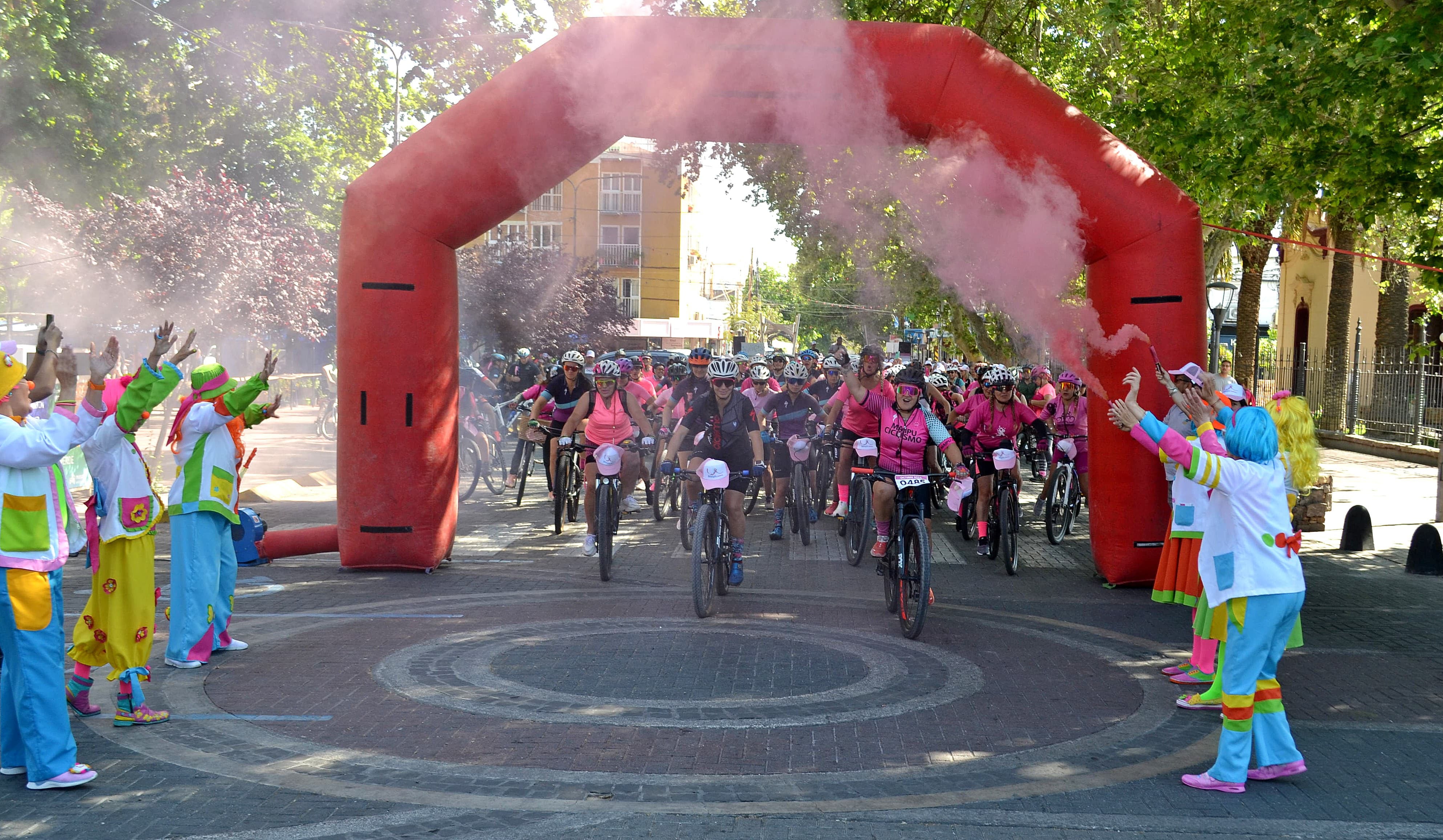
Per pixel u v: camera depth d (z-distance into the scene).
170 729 5.75
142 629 5.72
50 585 4.89
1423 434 24.59
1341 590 10.14
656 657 7.31
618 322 34.91
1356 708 6.43
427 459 10.16
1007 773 5.25
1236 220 16.27
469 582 9.88
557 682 6.68
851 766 5.31
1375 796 5.01
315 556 11.21
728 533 9.30
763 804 4.80
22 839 4.35
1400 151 11.98
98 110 20.89
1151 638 8.13
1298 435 6.35
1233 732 5.03
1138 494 9.78
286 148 31.73
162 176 23.19
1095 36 16.52
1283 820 4.71
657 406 16.11
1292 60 11.76
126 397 5.32
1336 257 27.94
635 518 14.15
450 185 9.79
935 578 10.42
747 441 9.26
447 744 5.54
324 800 4.79
